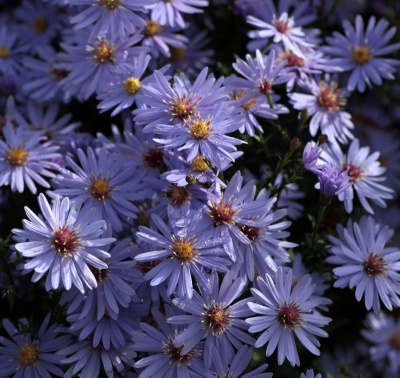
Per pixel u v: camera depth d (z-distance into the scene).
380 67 0.56
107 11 0.52
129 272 0.48
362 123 0.62
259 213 0.48
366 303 0.50
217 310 0.48
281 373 0.55
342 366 0.56
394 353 0.60
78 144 0.53
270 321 0.48
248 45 0.56
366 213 0.58
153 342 0.48
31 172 0.52
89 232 0.47
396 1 0.64
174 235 0.48
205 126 0.48
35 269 0.46
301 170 0.50
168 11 0.54
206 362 0.48
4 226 0.53
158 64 0.56
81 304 0.48
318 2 0.61
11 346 0.49
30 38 0.60
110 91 0.52
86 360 0.48
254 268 0.49
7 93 0.56
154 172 0.51
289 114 0.56
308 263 0.52
